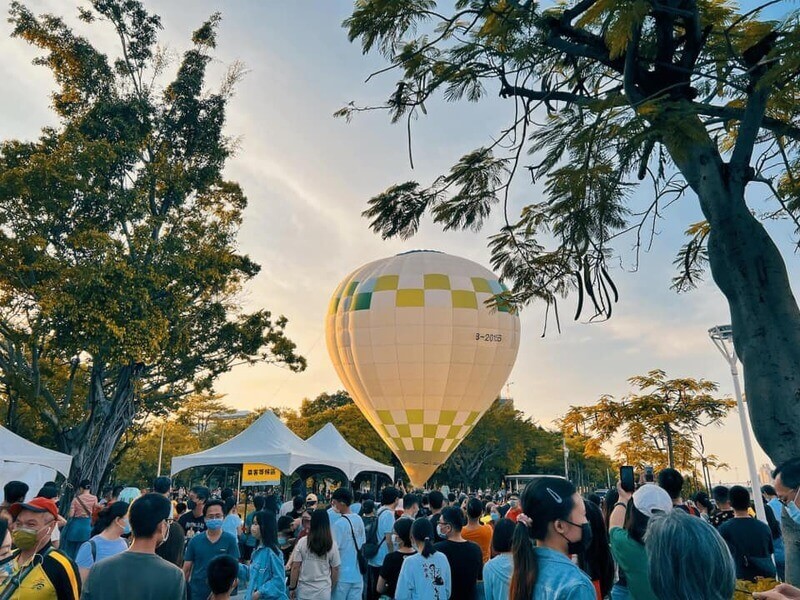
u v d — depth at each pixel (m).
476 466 53.12
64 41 20.58
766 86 3.54
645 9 3.63
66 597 3.04
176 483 49.16
